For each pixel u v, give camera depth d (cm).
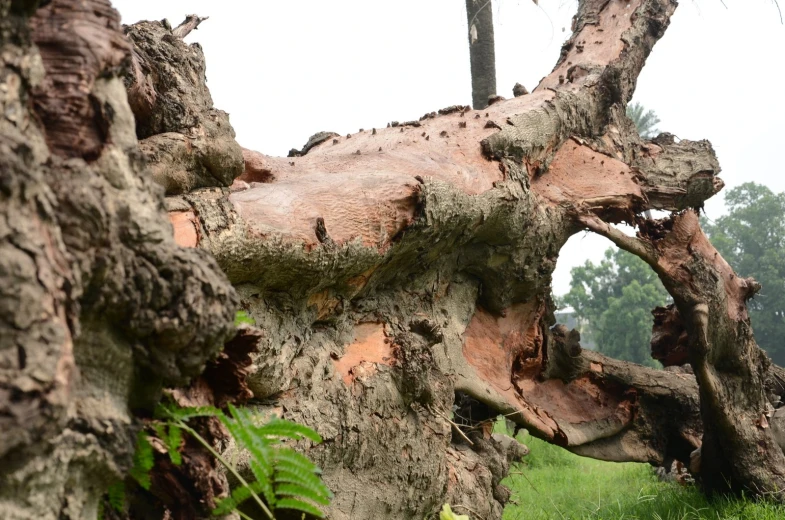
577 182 731
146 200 194
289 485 217
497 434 708
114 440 182
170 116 359
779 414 853
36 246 153
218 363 244
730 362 785
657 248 759
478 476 559
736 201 3706
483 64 1212
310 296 432
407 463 460
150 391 205
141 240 187
